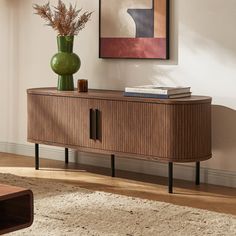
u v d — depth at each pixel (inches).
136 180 200.4
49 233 141.6
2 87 247.9
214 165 196.1
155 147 184.5
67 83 211.6
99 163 221.6
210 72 194.2
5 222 112.6
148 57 205.8
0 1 245.4
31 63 238.4
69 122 204.7
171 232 142.2
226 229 144.2
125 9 209.6
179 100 180.1
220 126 193.6
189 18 197.2
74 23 210.1
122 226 146.8
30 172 210.8
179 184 195.5
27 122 218.4
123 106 190.5
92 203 166.9
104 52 215.8
